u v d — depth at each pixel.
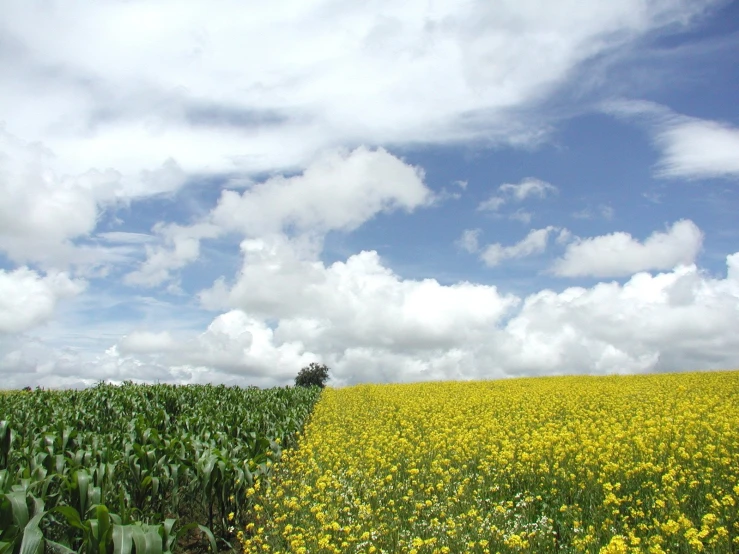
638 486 10.71
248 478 11.29
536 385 32.81
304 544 8.95
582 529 8.91
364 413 24.55
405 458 14.53
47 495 9.20
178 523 11.02
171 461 11.79
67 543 7.98
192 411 22.09
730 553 7.74
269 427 18.08
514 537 8.45
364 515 10.10
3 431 11.57
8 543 6.59
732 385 24.75
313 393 34.84
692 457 11.55
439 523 9.68
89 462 10.72
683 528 8.20
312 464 13.77
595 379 35.84
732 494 9.77
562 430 15.10
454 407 23.22
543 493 11.20
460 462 13.76
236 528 10.82
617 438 13.68
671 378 31.92
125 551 7.02
